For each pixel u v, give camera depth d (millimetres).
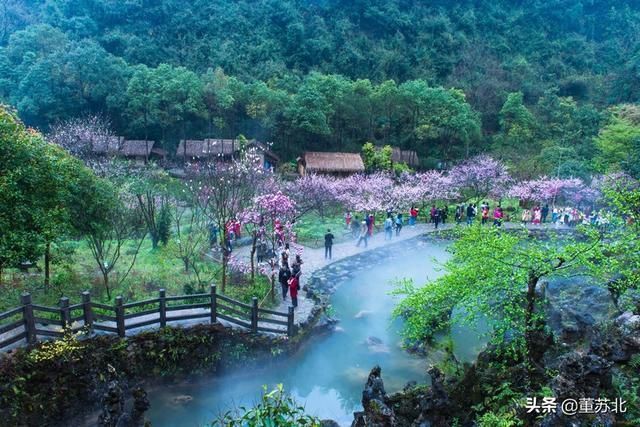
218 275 19016
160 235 22641
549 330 10289
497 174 40938
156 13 67562
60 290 15469
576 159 44719
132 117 49688
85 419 11703
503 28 83125
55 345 11344
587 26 86938
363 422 9305
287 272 17719
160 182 29516
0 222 12258
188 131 51688
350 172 44781
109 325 13055
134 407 9078
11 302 13977
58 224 13641
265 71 62062
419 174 41250
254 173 24641
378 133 57812
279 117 51312
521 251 9891
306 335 15758
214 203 23688
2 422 10430
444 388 9617
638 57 64250
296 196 30438
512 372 10078
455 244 11828
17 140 13039
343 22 74688
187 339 13391
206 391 13359
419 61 72000
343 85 53000
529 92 68000
